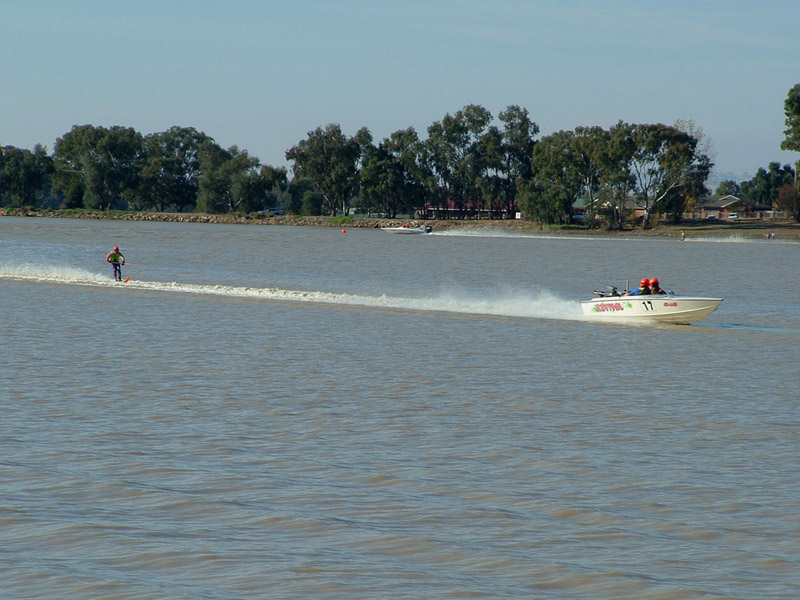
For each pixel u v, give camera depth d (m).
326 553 41.94
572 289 177.50
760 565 41.03
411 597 37.66
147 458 55.59
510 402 72.06
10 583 38.50
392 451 57.75
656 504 48.47
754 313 133.50
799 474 53.59
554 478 52.69
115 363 86.50
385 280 190.75
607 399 73.44
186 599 37.12
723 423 65.62
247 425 63.72
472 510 47.47
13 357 88.50
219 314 122.88
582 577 39.69
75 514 46.22
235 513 46.72
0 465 53.66
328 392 74.81
